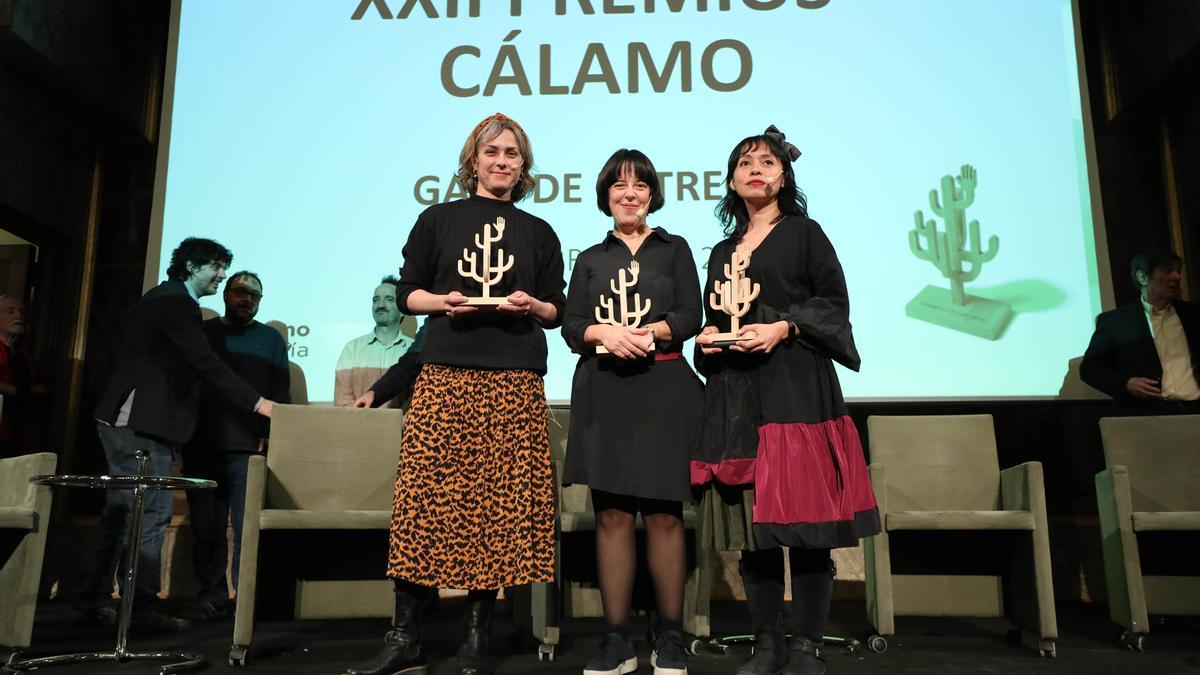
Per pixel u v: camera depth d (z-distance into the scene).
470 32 4.25
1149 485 2.81
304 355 4.01
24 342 4.36
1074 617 3.21
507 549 1.87
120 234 4.61
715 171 4.06
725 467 1.82
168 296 2.98
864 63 4.07
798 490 1.76
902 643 2.62
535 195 4.09
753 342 1.78
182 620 2.96
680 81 4.14
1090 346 3.69
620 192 2.04
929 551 2.71
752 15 4.16
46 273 4.45
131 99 4.66
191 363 2.91
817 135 4.02
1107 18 4.39
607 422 1.90
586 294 2.03
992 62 4.02
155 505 2.94
